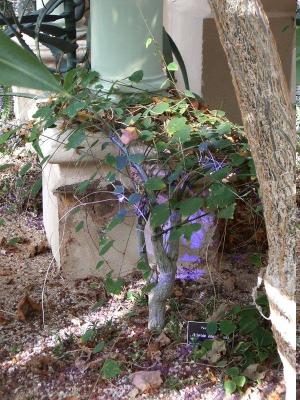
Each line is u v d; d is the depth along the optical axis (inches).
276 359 79.1
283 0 124.9
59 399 75.7
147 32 96.0
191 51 132.8
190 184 78.3
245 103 53.5
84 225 97.5
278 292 60.7
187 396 75.4
